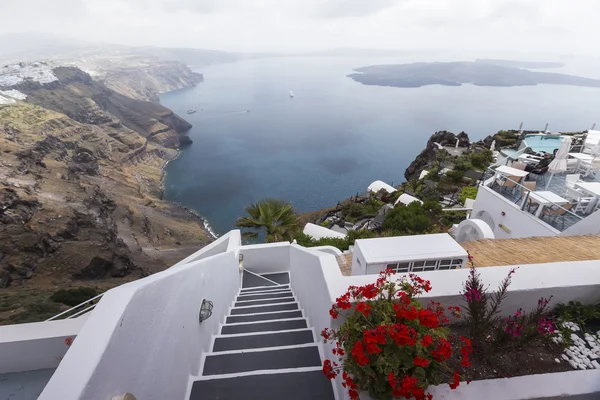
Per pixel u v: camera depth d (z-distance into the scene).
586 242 7.11
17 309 12.72
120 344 2.20
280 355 4.30
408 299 2.72
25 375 3.68
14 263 33.59
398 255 5.89
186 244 74.81
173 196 109.19
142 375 2.57
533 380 2.71
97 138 129.75
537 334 2.88
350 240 16.84
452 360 2.85
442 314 2.77
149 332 2.73
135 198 98.44
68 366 1.87
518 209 9.63
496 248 7.09
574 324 3.21
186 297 3.88
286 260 12.42
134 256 50.22
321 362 4.13
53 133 115.88
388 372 2.30
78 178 84.94
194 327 4.19
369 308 2.65
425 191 30.08
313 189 107.69
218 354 4.48
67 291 13.97
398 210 20.16
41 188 66.38
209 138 182.38
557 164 10.66
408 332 2.38
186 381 3.70
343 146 156.38
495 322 3.11
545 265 3.57
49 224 47.41
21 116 116.38
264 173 124.25
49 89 159.50
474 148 38.12
